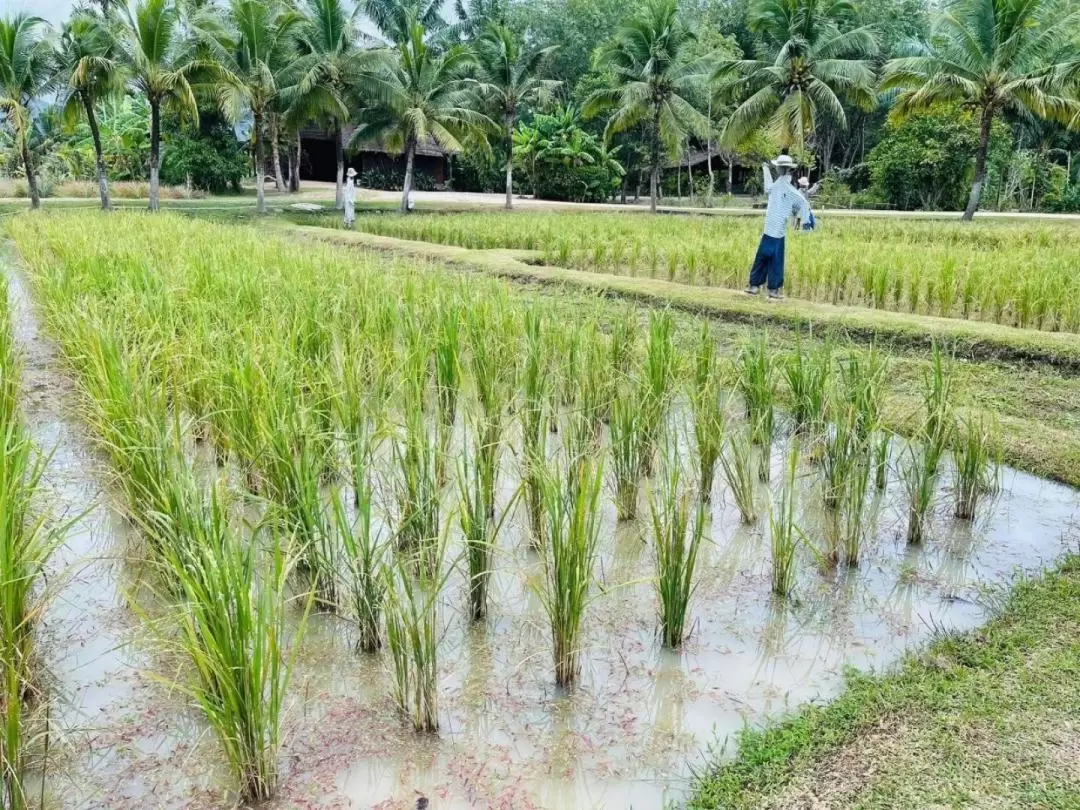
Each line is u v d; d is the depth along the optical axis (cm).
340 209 3209
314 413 490
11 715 272
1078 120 2312
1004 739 310
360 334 649
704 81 3284
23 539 340
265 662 300
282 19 2775
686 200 4441
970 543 489
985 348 853
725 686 359
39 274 1091
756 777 296
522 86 3347
